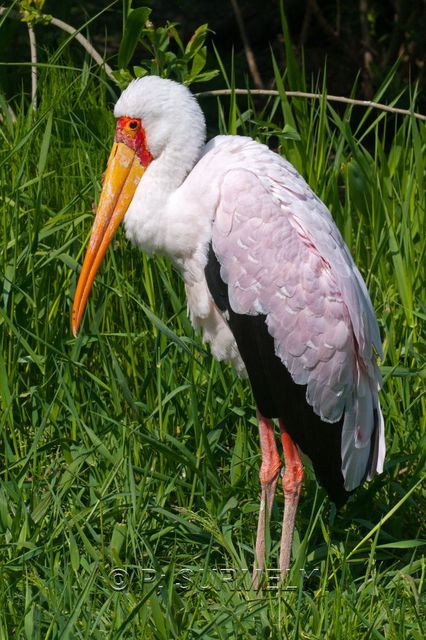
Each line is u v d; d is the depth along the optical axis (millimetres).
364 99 15422
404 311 8883
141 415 7695
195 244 7316
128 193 7555
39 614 6047
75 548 6543
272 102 14812
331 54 16203
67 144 10086
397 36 15445
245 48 14875
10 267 8203
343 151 11398
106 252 8297
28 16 10148
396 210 9945
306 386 7176
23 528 6797
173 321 8594
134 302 8625
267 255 7078
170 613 6051
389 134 15352
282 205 7129
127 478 7148
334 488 7309
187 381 7965
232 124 9469
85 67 10094
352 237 9617
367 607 6664
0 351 7840
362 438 7246
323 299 7055
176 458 7293
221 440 8117
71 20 14266
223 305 7309
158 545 7238
